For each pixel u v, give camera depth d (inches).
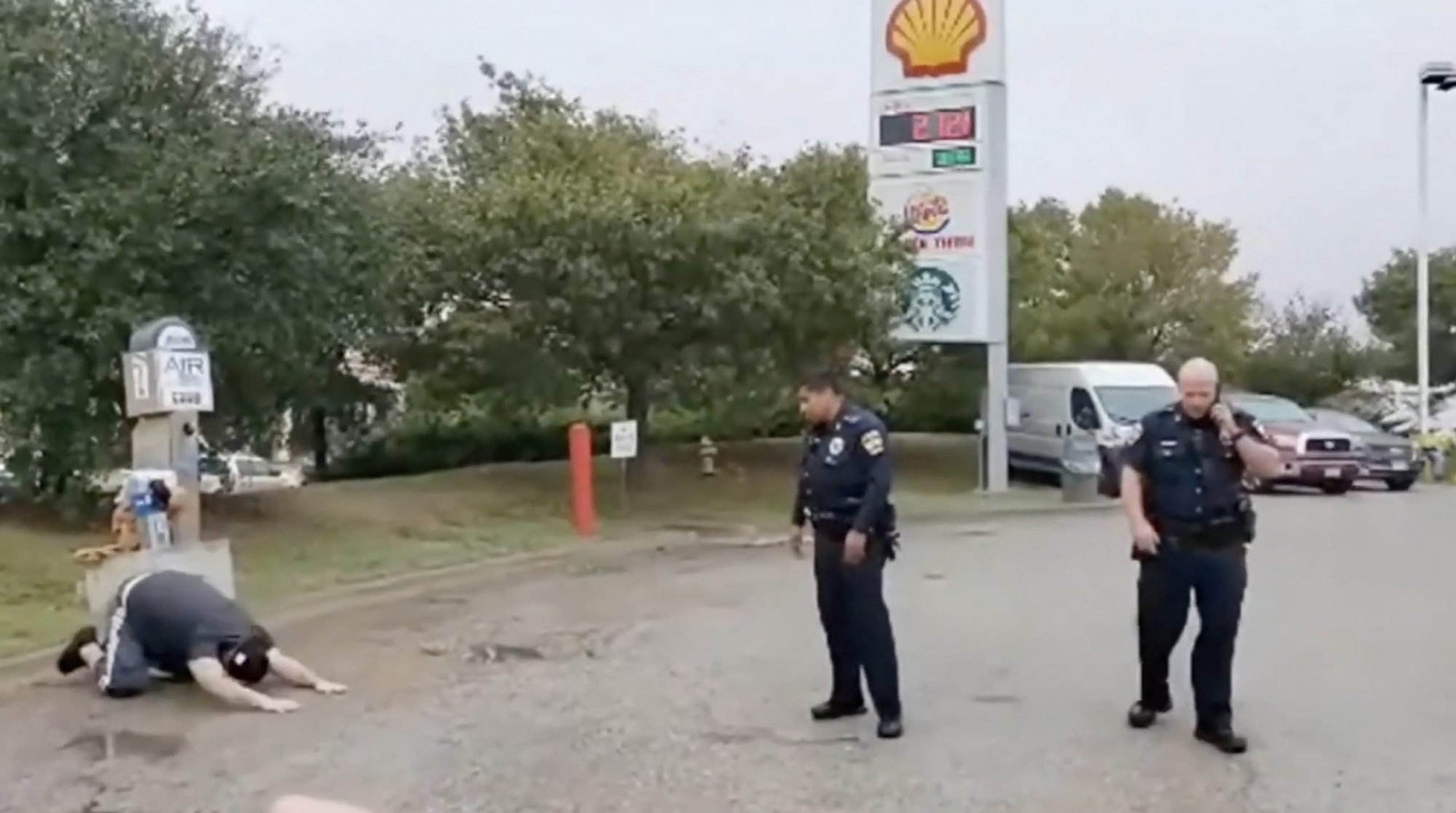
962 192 985.5
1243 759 294.8
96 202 565.9
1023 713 336.8
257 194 588.1
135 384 434.6
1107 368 1057.5
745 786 281.6
